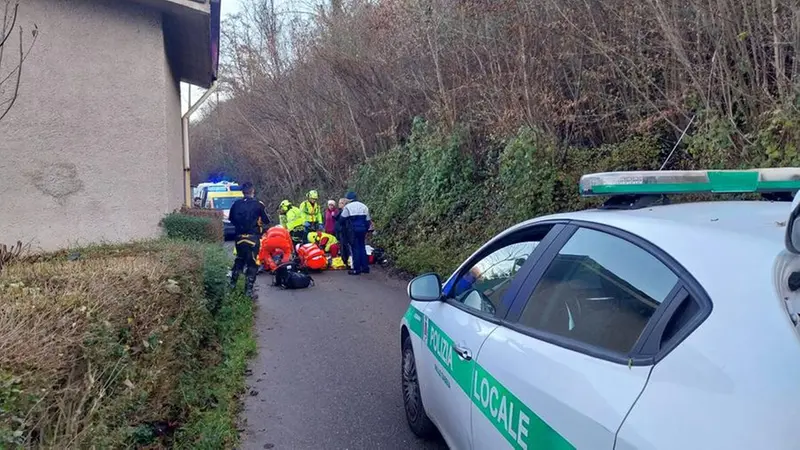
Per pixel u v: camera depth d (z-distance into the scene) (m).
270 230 11.73
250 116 25.58
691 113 7.71
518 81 9.80
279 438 4.71
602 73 8.65
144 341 3.71
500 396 2.78
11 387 2.39
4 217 8.68
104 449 2.91
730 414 1.67
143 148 9.49
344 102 19.59
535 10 9.38
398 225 14.73
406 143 16.38
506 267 3.47
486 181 11.80
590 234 2.82
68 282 3.74
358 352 6.98
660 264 2.28
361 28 17.23
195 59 12.79
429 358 4.15
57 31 8.93
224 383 5.69
